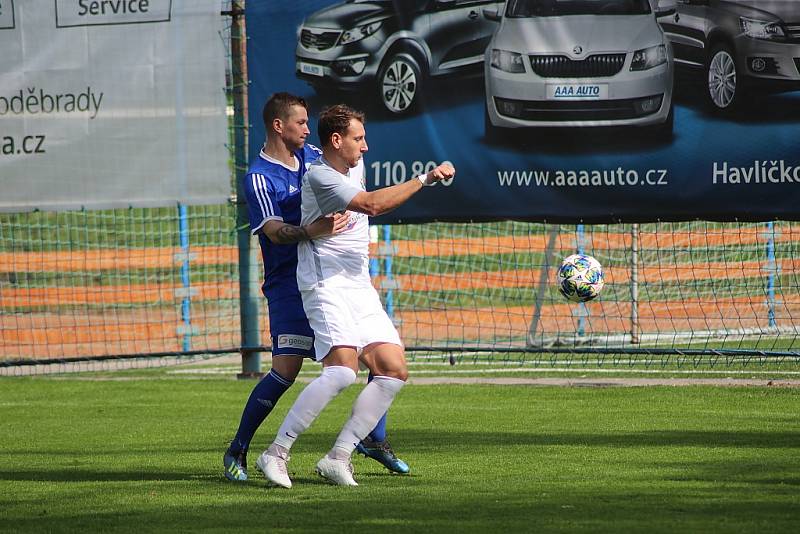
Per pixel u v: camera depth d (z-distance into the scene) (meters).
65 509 18.44
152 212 78.88
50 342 51.75
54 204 38.62
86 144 38.34
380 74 36.34
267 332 49.81
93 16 38.12
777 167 33.25
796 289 50.44
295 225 21.67
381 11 36.22
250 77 37.41
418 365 42.53
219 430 28.73
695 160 33.84
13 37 38.59
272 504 18.50
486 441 25.55
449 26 35.56
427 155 35.97
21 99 38.66
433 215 36.06
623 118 34.31
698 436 25.47
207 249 62.56
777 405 30.27
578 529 15.90
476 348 35.22
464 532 15.88
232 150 37.84
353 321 20.39
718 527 15.88
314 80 36.97
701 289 54.09
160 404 33.94
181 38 37.59
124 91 38.03
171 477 21.86
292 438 20.31
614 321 52.31
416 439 26.11
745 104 33.34
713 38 33.44
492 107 35.31
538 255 62.62
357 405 20.33
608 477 20.45
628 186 34.44
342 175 20.12
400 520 16.83
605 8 34.31
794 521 16.25
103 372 42.66
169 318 56.47
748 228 54.75
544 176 35.00
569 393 33.84
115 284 61.47
